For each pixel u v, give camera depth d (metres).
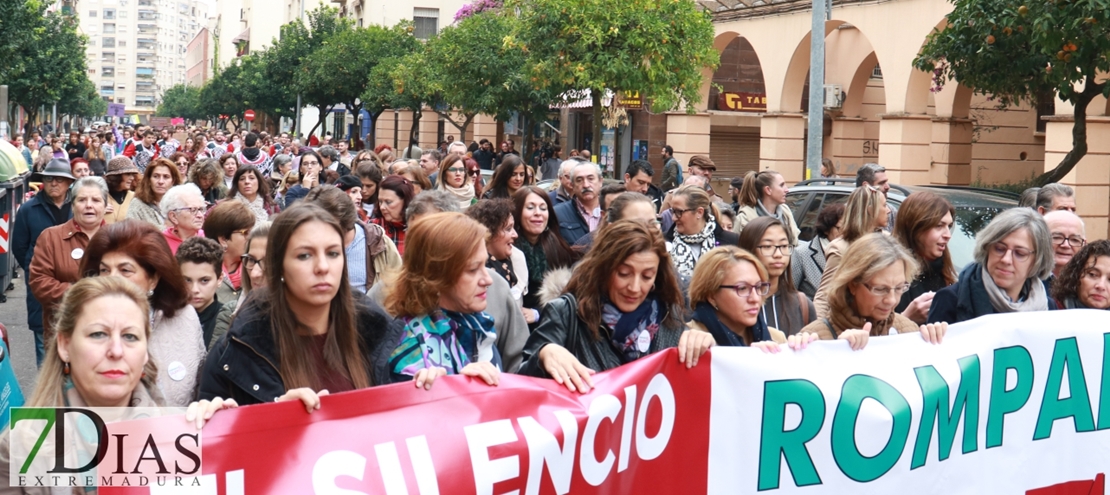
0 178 12.98
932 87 19.31
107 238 4.32
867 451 4.14
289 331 3.48
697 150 26.78
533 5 18.02
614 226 4.08
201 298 5.07
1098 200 15.66
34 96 50.78
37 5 30.00
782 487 4.02
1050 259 4.97
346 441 3.19
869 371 4.16
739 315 4.30
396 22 52.25
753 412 3.96
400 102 36.44
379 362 3.73
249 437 3.07
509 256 5.95
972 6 11.56
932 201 5.84
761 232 5.30
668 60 17.47
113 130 45.69
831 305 4.53
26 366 8.97
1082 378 4.61
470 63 24.81
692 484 3.87
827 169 17.20
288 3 92.56
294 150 26.50
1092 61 11.15
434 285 3.83
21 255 8.13
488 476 3.39
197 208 6.62
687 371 3.86
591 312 4.05
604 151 32.56
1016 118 22.95
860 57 25.19
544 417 3.52
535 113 25.44
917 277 5.89
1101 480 4.67
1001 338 4.46
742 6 24.67
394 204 7.42
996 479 4.47
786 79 23.44
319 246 3.46
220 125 105.94
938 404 4.28
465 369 3.46
